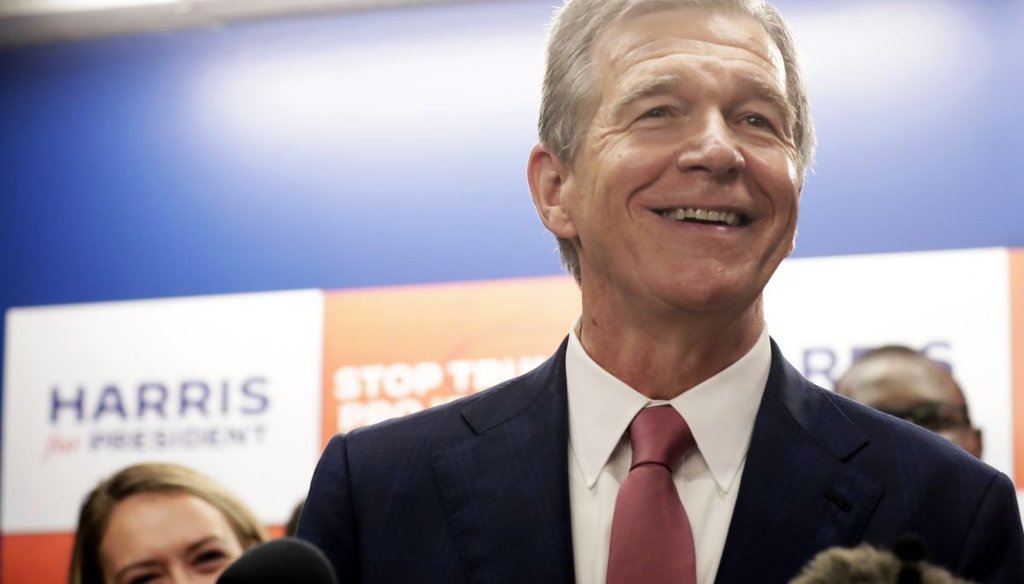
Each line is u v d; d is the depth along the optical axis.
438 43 4.29
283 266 4.25
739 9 1.68
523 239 4.10
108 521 4.21
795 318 3.84
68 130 4.50
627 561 1.48
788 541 1.51
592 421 1.63
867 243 3.85
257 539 4.11
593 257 1.64
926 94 3.91
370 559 1.60
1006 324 3.73
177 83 4.45
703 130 1.58
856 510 1.53
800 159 1.74
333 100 4.32
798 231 3.89
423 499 1.62
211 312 4.28
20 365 4.38
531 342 4.03
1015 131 3.85
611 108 1.63
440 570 1.56
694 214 1.59
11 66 4.58
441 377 4.07
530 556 1.54
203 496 4.16
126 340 4.31
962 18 3.93
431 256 4.16
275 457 4.14
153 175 4.41
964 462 1.58
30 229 4.45
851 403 1.67
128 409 4.28
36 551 4.25
